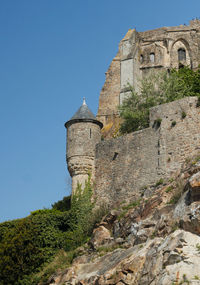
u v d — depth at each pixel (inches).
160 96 1558.8
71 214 1295.5
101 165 1350.9
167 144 1213.1
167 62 2130.9
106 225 1164.5
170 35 2177.7
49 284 1095.6
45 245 1247.5
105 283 914.7
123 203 1221.1
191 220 864.9
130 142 1300.4
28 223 1269.7
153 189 1179.9
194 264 792.3
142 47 2181.3
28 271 1197.7
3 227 1354.6
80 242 1207.6
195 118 1188.5
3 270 1191.6
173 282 780.0
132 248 977.5
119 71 2098.9
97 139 1403.8
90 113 1434.5
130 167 1273.4
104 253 1061.8
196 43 2145.7
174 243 847.7
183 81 1654.8
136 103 1612.9
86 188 1339.8
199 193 921.5
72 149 1385.3
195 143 1164.5
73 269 1064.2
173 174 1165.1
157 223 973.8
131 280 874.8
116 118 1899.6
